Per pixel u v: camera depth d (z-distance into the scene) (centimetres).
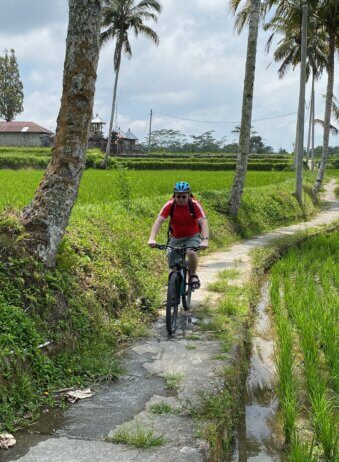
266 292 895
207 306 708
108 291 647
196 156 6562
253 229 1547
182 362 514
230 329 616
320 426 395
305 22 2022
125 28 3491
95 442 358
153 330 622
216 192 1566
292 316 704
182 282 632
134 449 350
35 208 548
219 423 390
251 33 1388
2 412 379
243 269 975
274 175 3127
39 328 482
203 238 600
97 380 467
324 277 906
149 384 461
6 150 5166
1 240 511
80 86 537
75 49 532
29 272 512
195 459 339
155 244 598
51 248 542
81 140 549
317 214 2252
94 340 544
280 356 535
